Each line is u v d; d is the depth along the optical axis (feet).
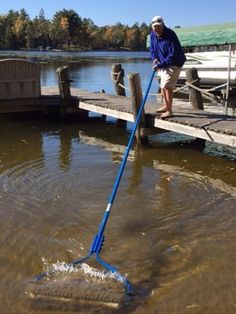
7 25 314.55
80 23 335.06
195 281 13.66
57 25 325.83
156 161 25.84
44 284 13.26
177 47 25.23
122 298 12.67
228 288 13.30
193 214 18.45
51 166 24.44
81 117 38.04
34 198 19.83
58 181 22.00
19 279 13.69
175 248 15.66
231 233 16.75
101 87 66.59
